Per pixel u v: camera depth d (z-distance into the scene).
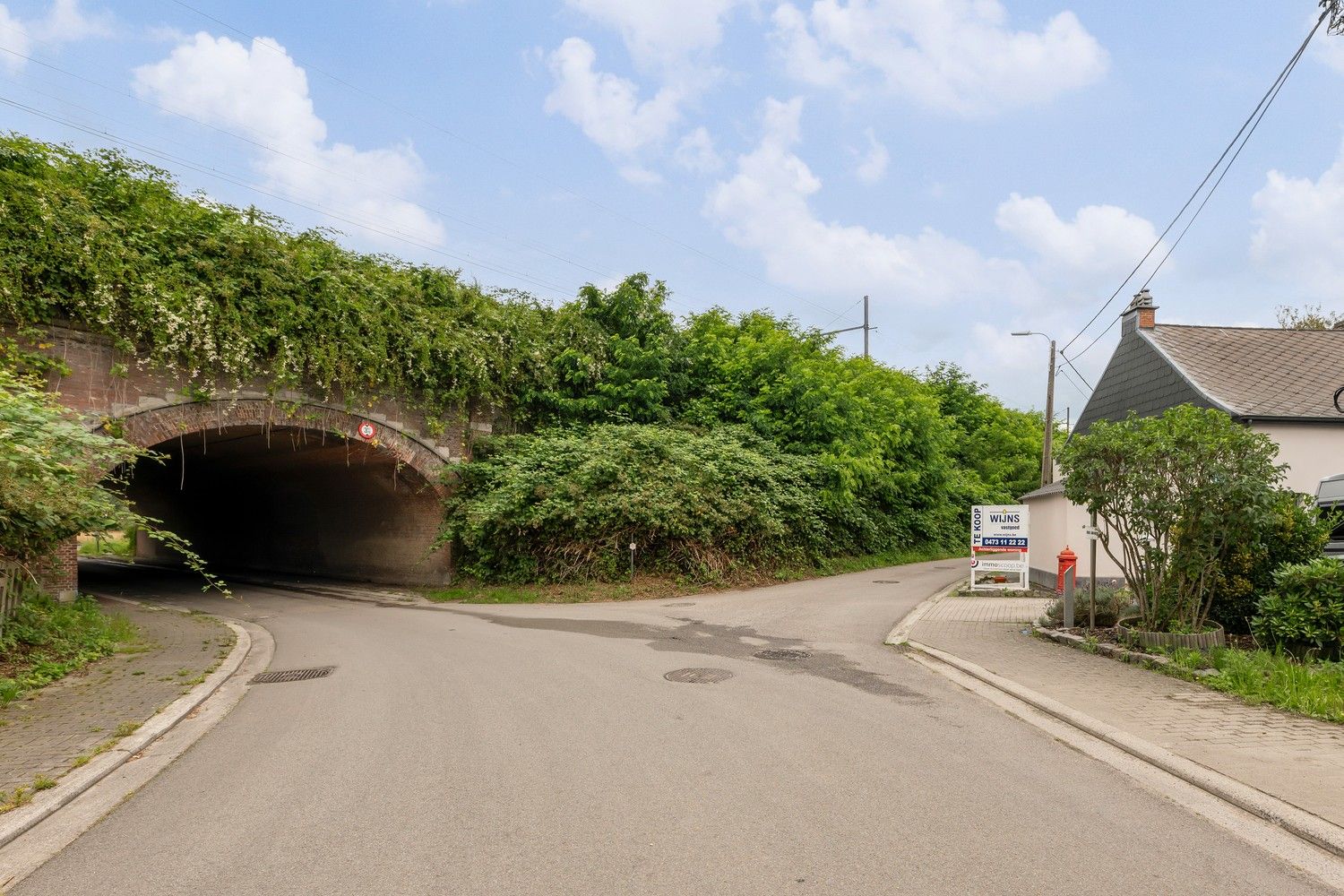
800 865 3.84
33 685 8.20
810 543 22.39
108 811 4.83
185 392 15.66
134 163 15.47
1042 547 18.34
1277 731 6.04
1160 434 9.02
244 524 31.42
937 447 29.97
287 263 16.81
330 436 18.42
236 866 3.99
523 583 18.89
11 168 14.07
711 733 6.16
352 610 16.67
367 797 4.89
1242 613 9.71
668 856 3.96
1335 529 11.08
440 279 20.47
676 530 17.97
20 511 8.37
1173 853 3.99
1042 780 5.09
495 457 20.61
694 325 26.81
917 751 5.69
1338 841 4.02
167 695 7.84
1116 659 9.02
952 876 3.71
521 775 5.23
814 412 23.48
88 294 14.06
